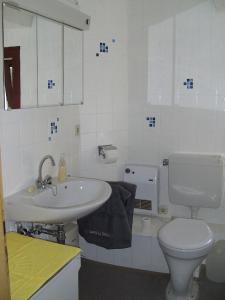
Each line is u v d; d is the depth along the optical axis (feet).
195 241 6.73
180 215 9.24
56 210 5.19
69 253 4.96
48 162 7.07
